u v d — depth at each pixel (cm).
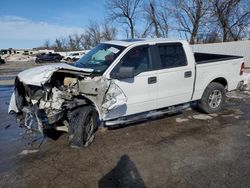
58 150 458
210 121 599
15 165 405
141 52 515
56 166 399
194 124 579
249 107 720
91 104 478
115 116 488
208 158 411
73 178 364
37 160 421
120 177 363
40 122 426
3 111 736
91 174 374
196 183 341
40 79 423
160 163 399
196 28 3366
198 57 805
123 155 431
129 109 498
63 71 439
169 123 589
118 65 480
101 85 453
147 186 338
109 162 409
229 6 3059
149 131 540
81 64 523
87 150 455
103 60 503
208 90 628
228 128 550
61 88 455
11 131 562
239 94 904
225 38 3231
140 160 411
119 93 475
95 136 518
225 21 3142
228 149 443
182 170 375
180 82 565
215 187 330
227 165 386
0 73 2119
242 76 704
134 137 509
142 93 509
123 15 4347
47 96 439
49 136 523
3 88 1177
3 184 350
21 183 353
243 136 502
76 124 448
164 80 536
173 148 454
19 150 461
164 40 556
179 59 567
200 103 639
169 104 563
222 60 647
